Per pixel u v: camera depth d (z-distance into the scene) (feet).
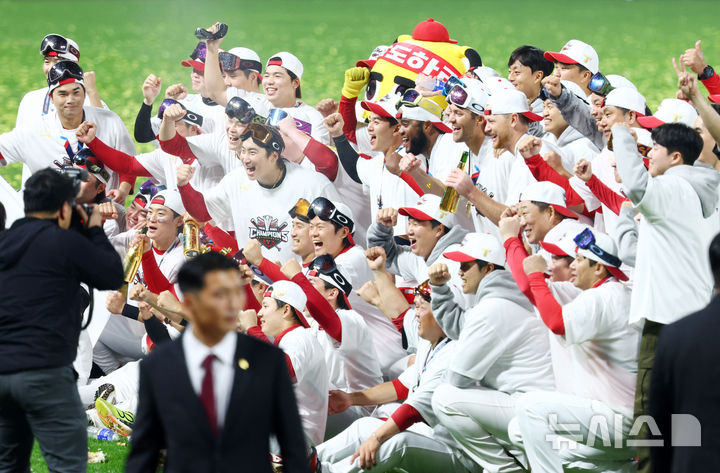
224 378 59.67
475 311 84.38
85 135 128.36
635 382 80.33
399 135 116.26
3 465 78.48
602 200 96.32
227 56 142.20
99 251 77.82
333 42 444.55
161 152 133.49
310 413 90.07
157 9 587.27
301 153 122.11
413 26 507.71
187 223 114.32
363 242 125.39
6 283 75.56
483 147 109.50
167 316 103.60
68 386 77.00
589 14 567.18
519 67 128.98
